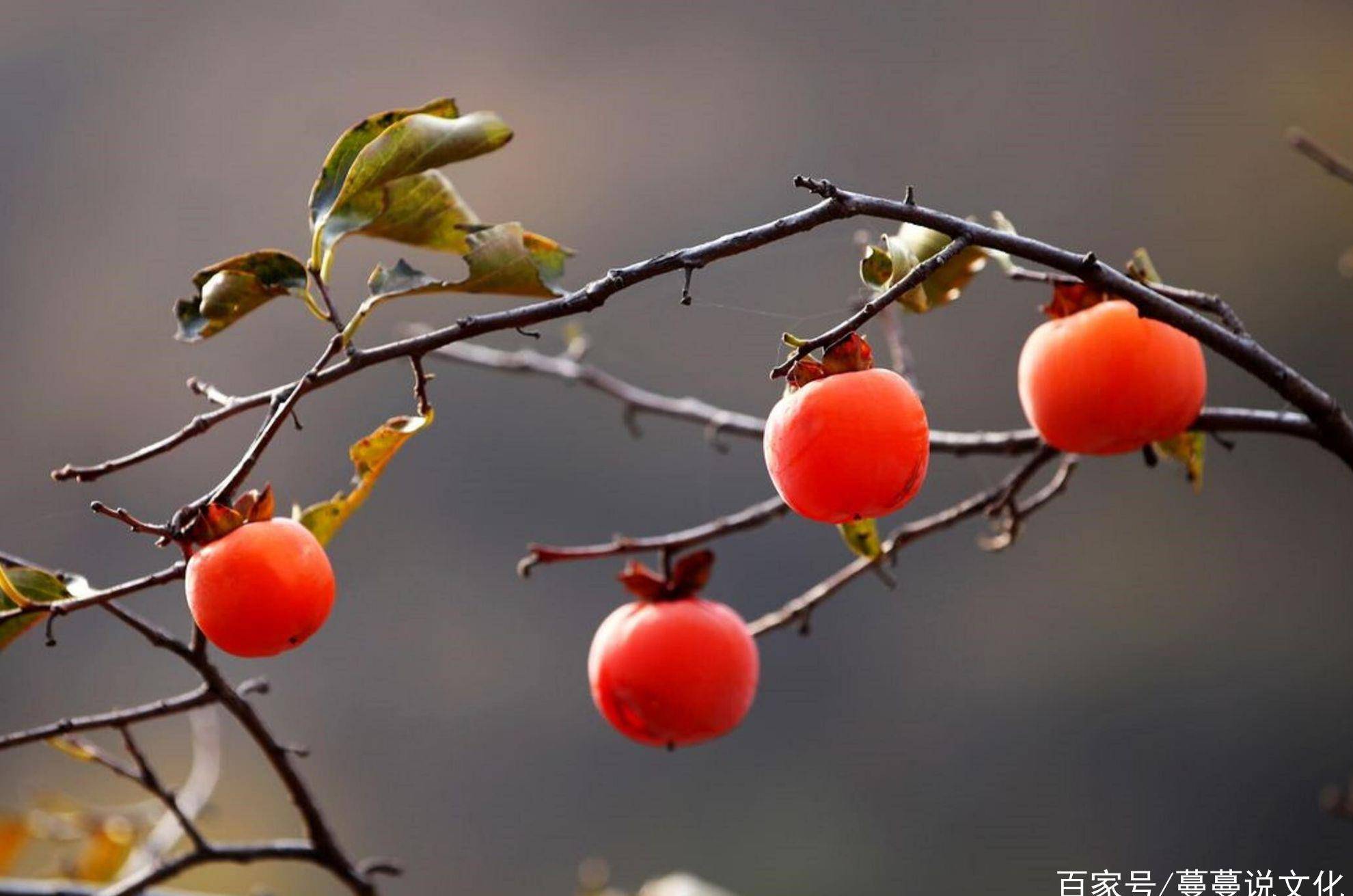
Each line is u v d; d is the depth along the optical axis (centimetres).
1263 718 1293
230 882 1055
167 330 1395
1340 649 1285
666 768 1283
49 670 1218
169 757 1205
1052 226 1388
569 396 1296
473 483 1316
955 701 1294
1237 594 1312
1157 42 1416
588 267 1401
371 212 269
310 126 1472
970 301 1295
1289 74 1396
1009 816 1240
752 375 1141
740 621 330
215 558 249
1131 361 291
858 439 246
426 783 1266
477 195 1435
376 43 1512
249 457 249
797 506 256
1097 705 1284
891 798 1255
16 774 1189
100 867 470
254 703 1248
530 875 1234
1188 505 1349
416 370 250
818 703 1277
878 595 1303
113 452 1352
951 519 357
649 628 318
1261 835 1233
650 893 494
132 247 1434
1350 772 1226
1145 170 1395
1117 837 1241
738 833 1240
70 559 1317
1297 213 1370
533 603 1313
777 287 962
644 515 1283
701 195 1412
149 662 1227
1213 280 1370
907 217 241
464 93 1474
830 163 1406
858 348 258
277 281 266
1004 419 1270
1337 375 1337
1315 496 1329
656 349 1128
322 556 258
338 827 1226
